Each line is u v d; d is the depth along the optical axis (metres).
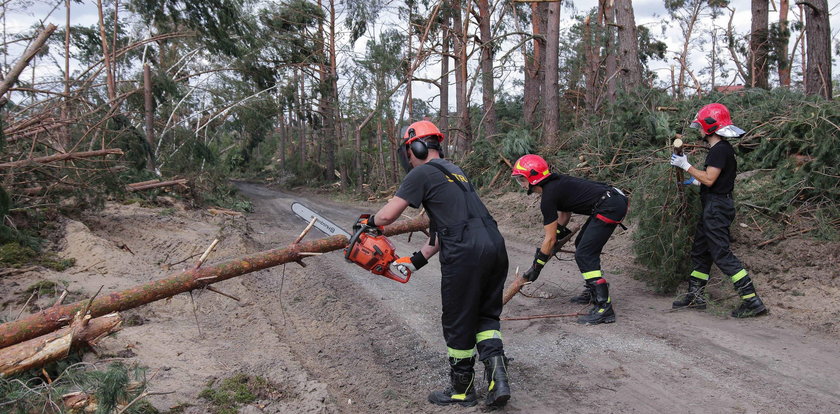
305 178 36.44
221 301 5.38
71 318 2.93
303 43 28.84
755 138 7.92
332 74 29.72
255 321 4.83
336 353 4.22
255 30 25.53
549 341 4.19
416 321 4.88
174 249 7.58
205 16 18.97
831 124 6.20
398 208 3.00
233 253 7.74
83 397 2.62
